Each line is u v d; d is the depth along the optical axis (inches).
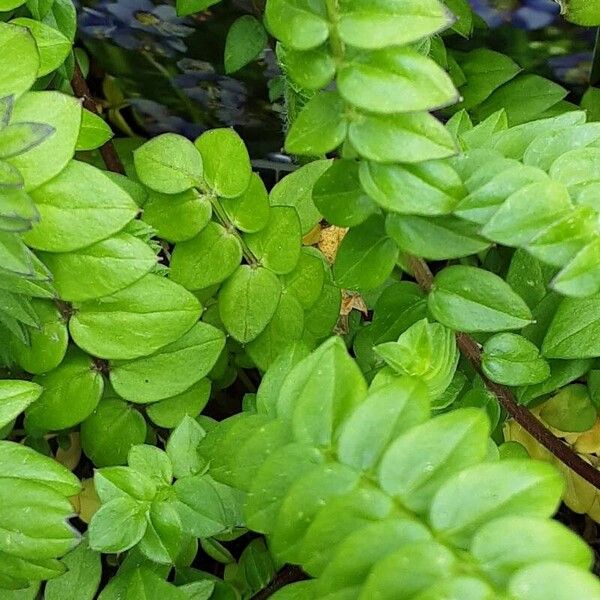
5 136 7.7
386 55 7.7
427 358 8.4
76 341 9.0
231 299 9.7
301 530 6.9
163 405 9.9
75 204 8.3
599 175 8.0
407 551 6.2
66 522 7.9
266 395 8.3
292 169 13.5
